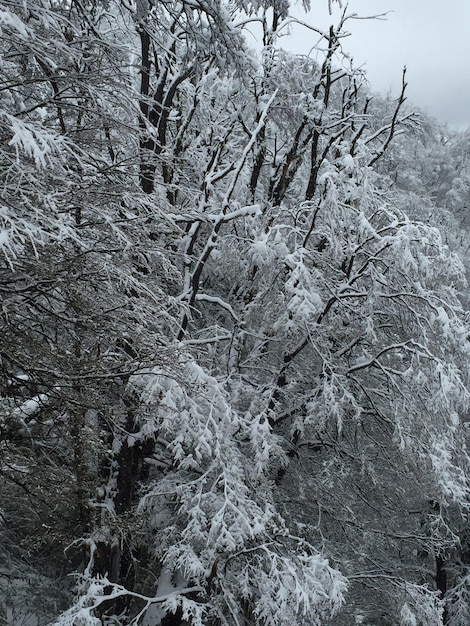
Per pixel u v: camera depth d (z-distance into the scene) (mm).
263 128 11023
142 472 10336
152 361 6262
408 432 9773
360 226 9875
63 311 6035
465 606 15945
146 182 8438
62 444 7734
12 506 8680
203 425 7832
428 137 13398
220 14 5508
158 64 9711
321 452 11844
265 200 11797
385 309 10906
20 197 4469
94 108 5508
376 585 11391
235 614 8305
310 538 10766
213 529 7730
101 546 7918
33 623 9305
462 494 9914
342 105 11719
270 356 11023
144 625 8961
